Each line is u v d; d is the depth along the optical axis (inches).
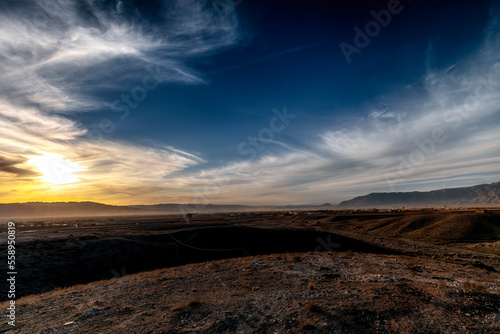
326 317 346.3
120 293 505.0
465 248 1632.6
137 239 1649.9
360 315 348.8
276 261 880.9
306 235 2044.8
